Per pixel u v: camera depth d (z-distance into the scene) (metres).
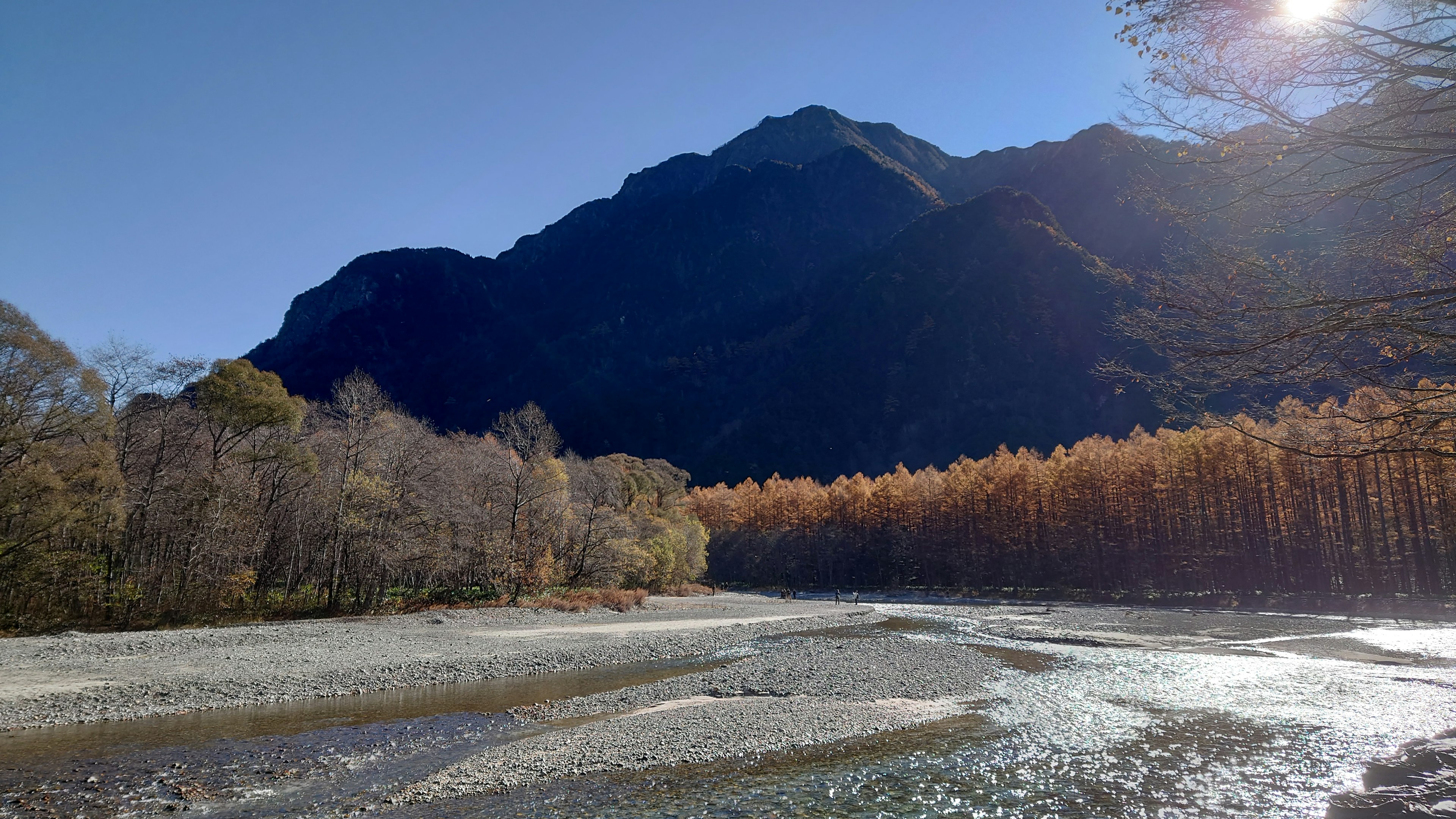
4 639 28.05
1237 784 12.99
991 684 23.00
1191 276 7.47
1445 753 14.70
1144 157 7.88
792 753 15.14
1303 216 7.16
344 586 42.78
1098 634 39.81
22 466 30.17
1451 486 47.19
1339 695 21.22
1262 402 8.02
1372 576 56.50
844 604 69.69
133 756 14.99
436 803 12.30
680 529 79.19
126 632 31.47
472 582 49.00
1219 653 31.25
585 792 12.79
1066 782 13.24
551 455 55.50
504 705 20.23
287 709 19.77
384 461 46.41
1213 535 66.12
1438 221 6.60
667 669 27.03
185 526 37.12
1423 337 6.54
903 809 11.95
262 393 40.47
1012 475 83.19
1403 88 6.30
